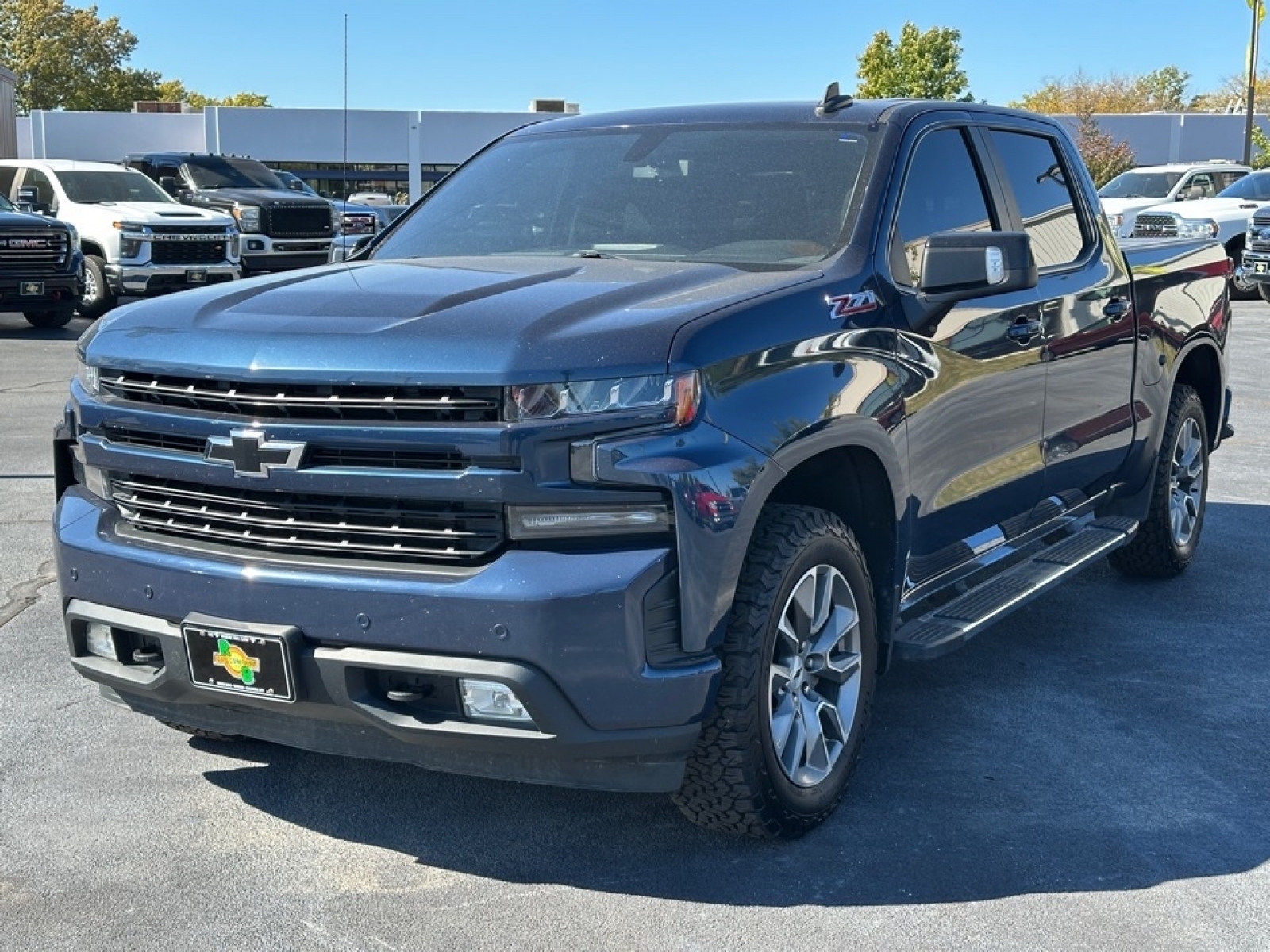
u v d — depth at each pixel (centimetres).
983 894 325
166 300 370
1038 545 527
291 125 4500
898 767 401
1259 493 788
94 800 378
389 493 304
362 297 344
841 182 408
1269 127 5212
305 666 312
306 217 2220
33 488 767
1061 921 312
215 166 2316
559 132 487
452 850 349
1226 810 374
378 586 302
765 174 421
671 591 304
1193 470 613
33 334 1636
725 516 307
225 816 368
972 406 416
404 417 304
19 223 1580
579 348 301
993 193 459
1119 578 618
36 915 314
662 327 311
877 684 474
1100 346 504
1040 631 537
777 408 326
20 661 490
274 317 332
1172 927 310
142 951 299
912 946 300
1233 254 2123
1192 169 2350
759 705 324
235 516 324
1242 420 1033
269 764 403
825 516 350
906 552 388
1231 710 451
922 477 391
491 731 303
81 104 7950
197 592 322
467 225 448
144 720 436
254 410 317
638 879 332
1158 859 344
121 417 337
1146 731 431
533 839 354
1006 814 370
